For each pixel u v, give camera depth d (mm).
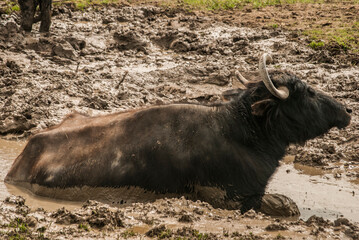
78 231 22547
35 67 57781
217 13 86625
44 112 45031
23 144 40625
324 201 29922
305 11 86062
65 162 28641
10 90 49688
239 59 63688
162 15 85125
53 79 52969
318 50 65312
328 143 39625
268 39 71562
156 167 27672
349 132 42281
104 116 30484
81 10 84938
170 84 56312
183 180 27719
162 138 27875
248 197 27828
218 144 27688
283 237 22703
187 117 28281
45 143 29609
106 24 79062
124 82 55781
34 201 27922
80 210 24969
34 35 70250
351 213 28047
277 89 27344
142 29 75688
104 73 57500
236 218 25375
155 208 25859
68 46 64125
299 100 28453
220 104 28875
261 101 27031
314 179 34000
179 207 26062
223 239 22281
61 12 81938
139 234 22609
